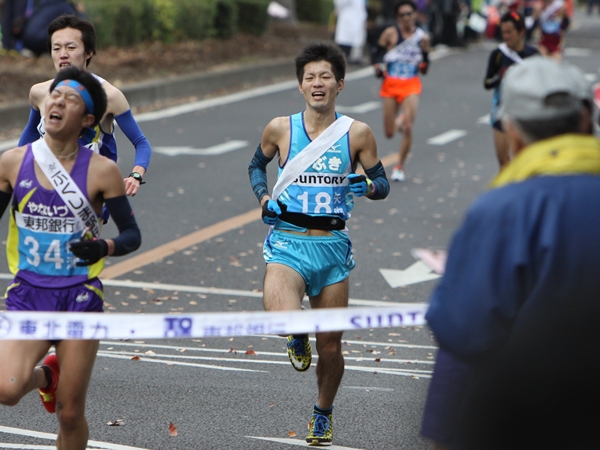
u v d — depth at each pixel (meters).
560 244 9.90
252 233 38.69
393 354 25.41
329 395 18.55
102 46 76.31
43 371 15.53
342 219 19.31
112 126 21.20
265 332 13.77
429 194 46.38
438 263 10.88
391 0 103.69
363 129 19.28
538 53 39.97
